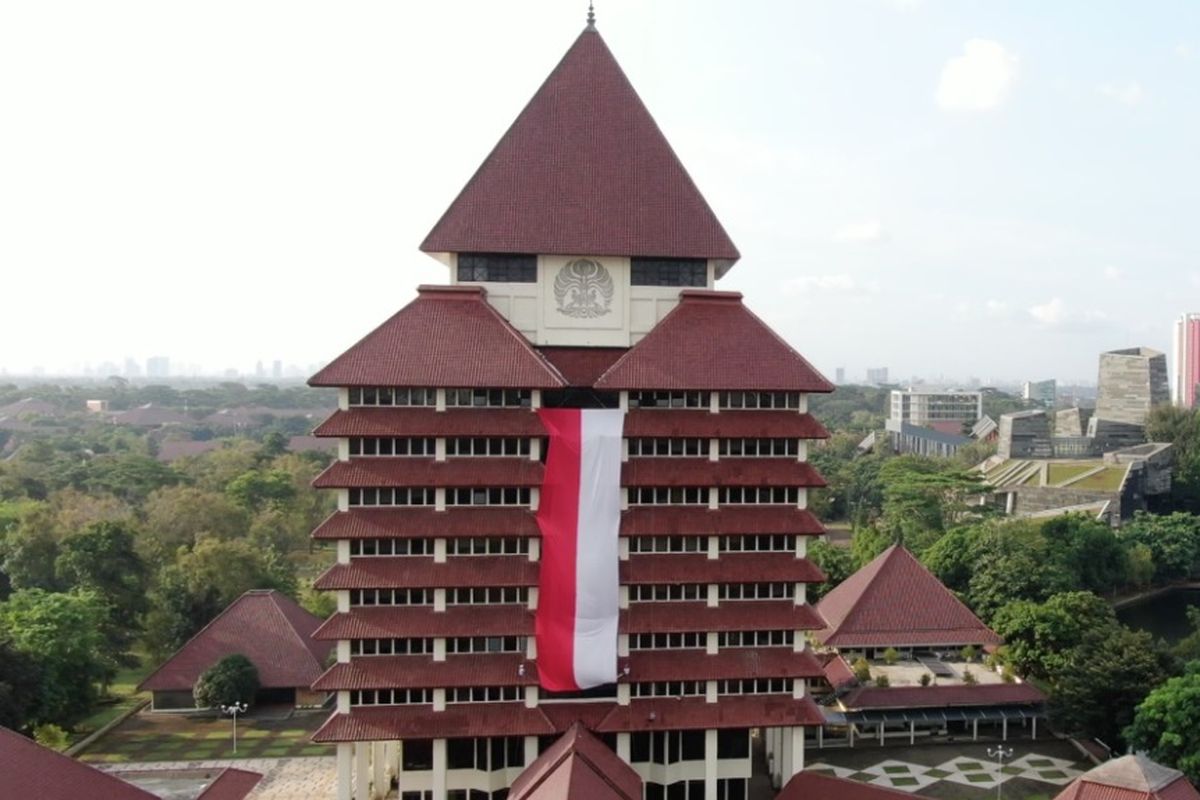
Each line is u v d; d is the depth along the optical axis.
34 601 77.06
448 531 56.12
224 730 76.00
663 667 57.59
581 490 57.81
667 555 58.97
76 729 76.38
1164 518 143.75
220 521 114.62
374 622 55.84
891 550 85.12
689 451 60.06
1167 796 46.84
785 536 59.69
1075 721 68.75
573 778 47.09
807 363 61.00
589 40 67.31
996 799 62.38
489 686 55.94
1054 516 139.62
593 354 64.38
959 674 76.31
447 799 57.59
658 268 64.94
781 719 57.75
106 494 135.00
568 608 56.75
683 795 59.62
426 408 57.84
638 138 65.88
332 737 54.50
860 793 51.34
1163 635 113.12
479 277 63.91
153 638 91.25
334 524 55.97
